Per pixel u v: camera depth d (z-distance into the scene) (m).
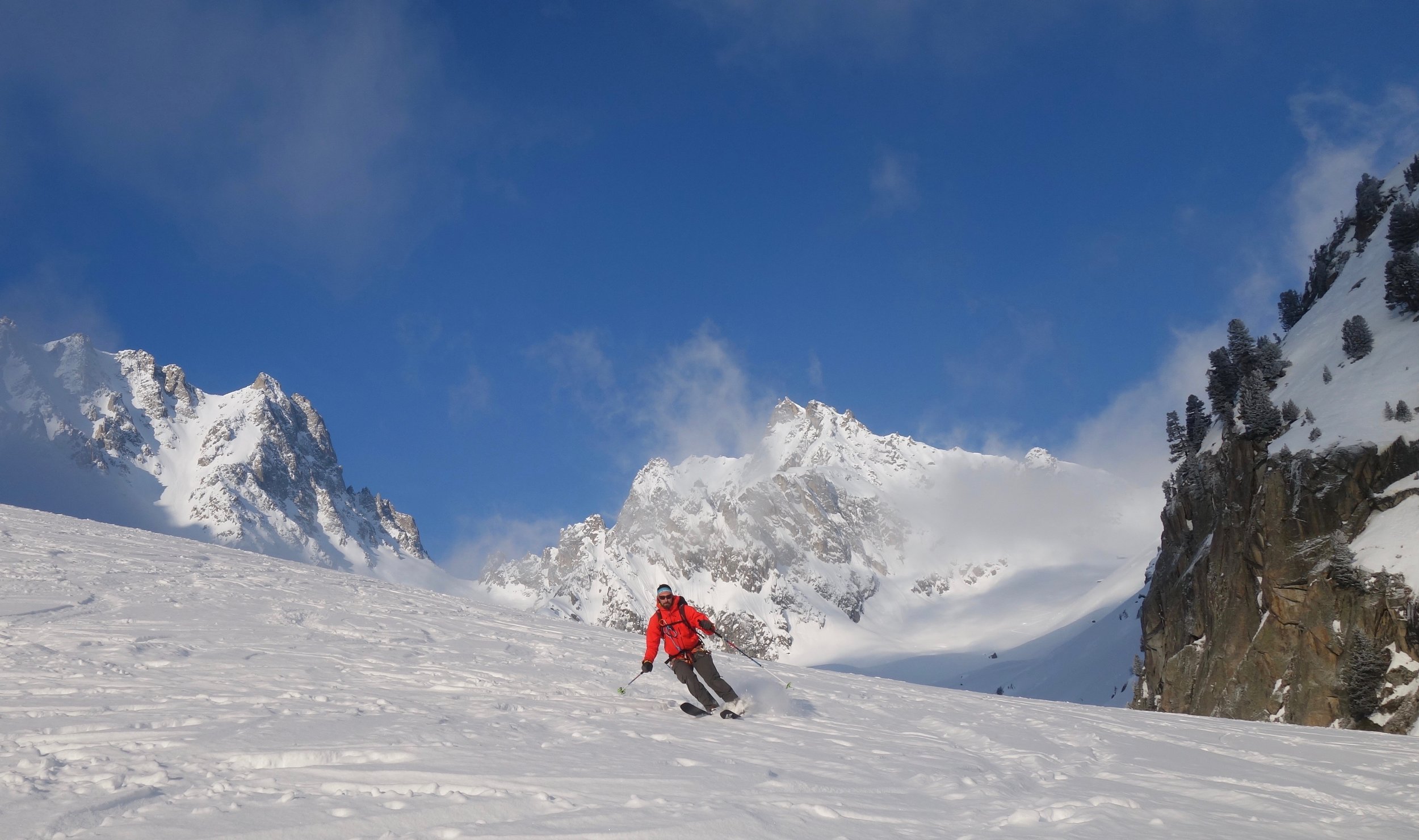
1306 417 56.44
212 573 22.19
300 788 5.71
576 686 12.16
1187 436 78.38
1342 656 44.78
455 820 5.13
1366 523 48.19
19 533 24.41
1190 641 62.75
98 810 5.01
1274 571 51.25
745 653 15.00
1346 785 8.49
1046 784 7.61
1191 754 9.97
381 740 7.32
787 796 6.32
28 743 6.80
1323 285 83.06
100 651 11.55
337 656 12.95
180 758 6.42
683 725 9.69
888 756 8.56
